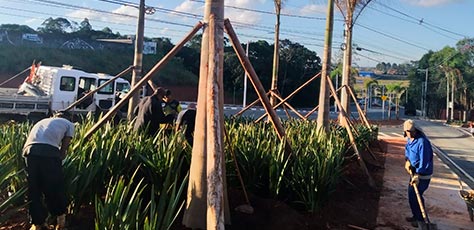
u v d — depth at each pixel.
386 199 8.06
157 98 8.23
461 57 65.31
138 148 5.81
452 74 62.19
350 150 11.12
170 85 48.84
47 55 42.28
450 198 8.64
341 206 6.97
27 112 16.59
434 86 75.44
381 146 16.50
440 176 11.33
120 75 11.37
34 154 4.82
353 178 9.16
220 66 4.85
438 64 73.12
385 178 10.05
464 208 7.90
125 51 51.97
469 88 63.97
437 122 54.59
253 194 6.41
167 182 4.59
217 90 4.47
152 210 3.85
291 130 9.47
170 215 3.97
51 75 17.69
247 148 6.65
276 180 6.33
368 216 6.88
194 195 5.00
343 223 6.32
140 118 8.02
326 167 6.45
